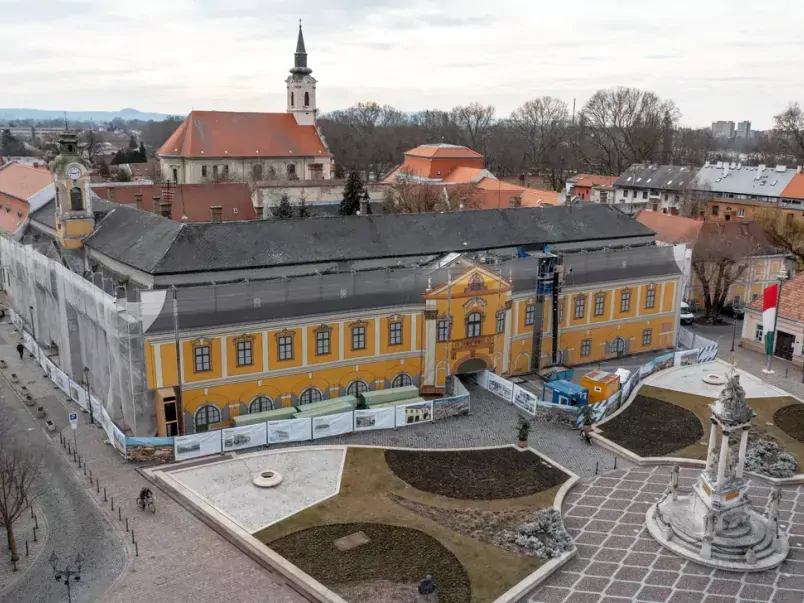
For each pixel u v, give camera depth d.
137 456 53.75
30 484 47.12
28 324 85.81
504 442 58.41
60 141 71.44
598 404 61.81
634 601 38.84
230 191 113.75
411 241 70.88
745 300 100.44
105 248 67.69
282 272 63.19
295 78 157.88
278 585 40.25
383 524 45.91
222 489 50.00
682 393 68.31
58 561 41.97
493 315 68.50
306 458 54.84
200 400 58.06
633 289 79.19
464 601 38.34
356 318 62.91
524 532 44.81
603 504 49.28
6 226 93.31
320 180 136.00
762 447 57.06
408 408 60.84
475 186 133.25
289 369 61.12
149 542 44.06
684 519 45.50
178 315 56.06
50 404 64.62
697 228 99.12
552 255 72.75
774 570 41.50
